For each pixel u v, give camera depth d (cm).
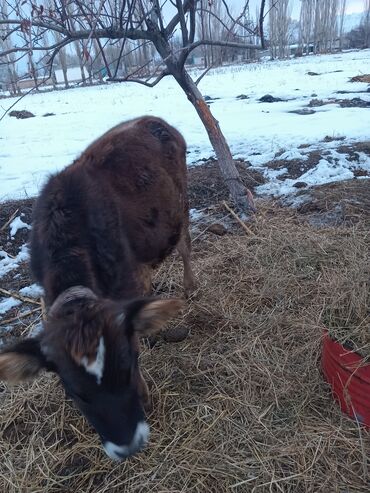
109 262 291
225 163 550
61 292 254
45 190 301
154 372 352
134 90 2358
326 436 289
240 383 334
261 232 509
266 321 387
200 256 496
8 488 282
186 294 432
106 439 219
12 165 828
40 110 1691
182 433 302
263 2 310
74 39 329
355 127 848
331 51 4631
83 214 287
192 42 358
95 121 1282
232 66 3453
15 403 337
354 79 1645
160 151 373
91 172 317
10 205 609
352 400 292
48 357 220
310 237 479
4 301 461
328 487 263
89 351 208
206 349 368
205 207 595
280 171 669
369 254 436
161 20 365
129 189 332
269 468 274
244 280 441
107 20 377
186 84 521
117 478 279
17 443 307
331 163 668
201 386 338
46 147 965
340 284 368
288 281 426
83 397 216
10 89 2594
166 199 364
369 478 267
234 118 1077
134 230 331
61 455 297
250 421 304
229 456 284
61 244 274
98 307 227
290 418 304
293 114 1064
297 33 5522
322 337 344
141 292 340
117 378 211
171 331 380
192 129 1008
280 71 2538
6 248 543
